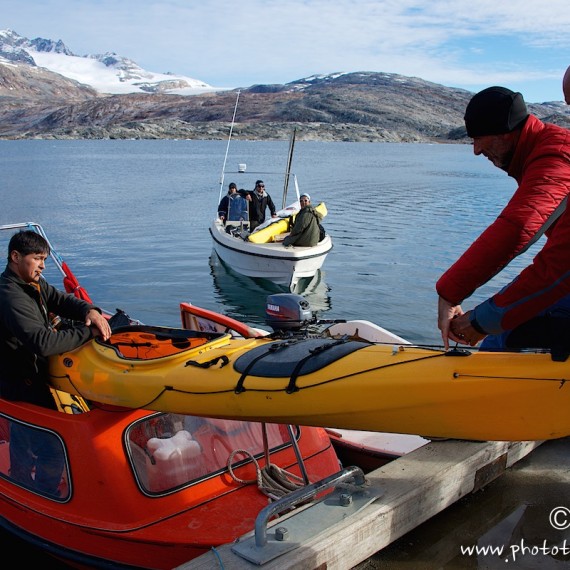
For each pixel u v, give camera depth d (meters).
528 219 2.66
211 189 38.09
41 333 4.37
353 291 14.66
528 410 2.91
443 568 3.56
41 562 4.81
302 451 4.82
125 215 26.83
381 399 3.20
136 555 4.02
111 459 4.15
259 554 3.14
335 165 65.75
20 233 4.53
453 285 2.78
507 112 2.90
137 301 13.87
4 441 4.83
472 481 4.11
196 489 4.28
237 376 3.73
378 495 3.63
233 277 15.84
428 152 117.31
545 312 2.99
